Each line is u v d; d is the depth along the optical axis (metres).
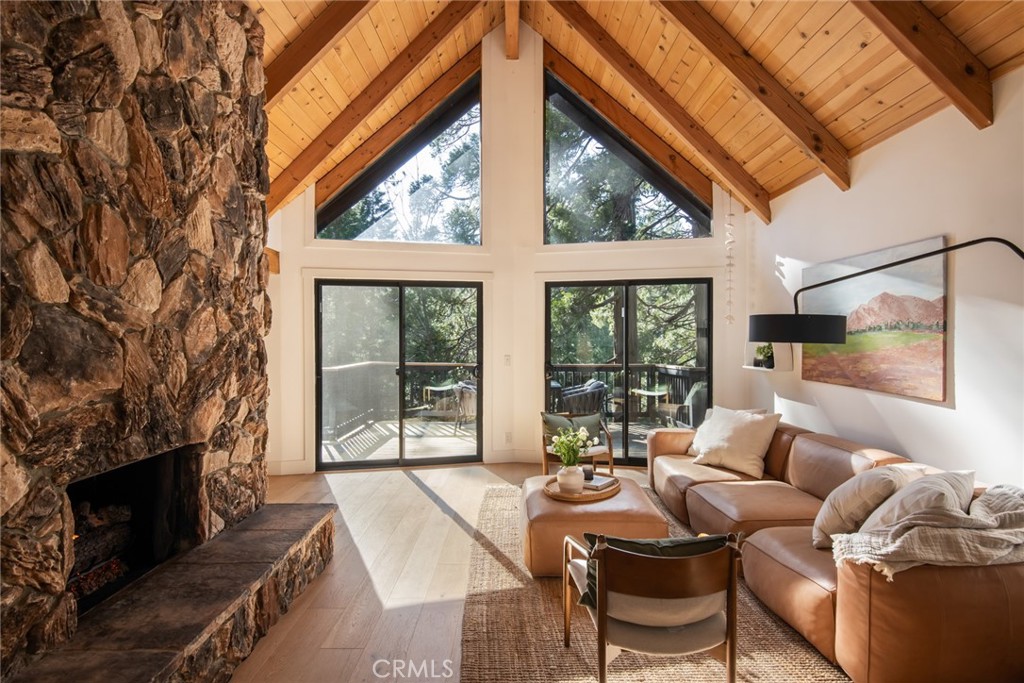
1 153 1.46
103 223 1.82
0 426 1.44
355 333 5.40
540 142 5.54
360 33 3.87
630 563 1.74
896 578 1.85
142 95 2.04
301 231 5.22
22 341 1.50
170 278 2.21
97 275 1.80
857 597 1.94
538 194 5.55
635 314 5.46
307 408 5.23
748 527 2.88
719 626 1.85
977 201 2.58
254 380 2.96
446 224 5.59
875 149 3.31
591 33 4.37
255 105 2.97
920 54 2.45
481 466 5.41
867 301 3.38
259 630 2.30
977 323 2.59
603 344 5.53
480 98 5.62
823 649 2.12
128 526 2.34
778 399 4.57
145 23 2.06
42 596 1.58
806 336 3.15
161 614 1.87
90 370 1.76
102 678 1.48
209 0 2.52
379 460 5.45
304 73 3.47
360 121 4.48
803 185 4.15
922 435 2.95
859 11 2.61
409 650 2.26
